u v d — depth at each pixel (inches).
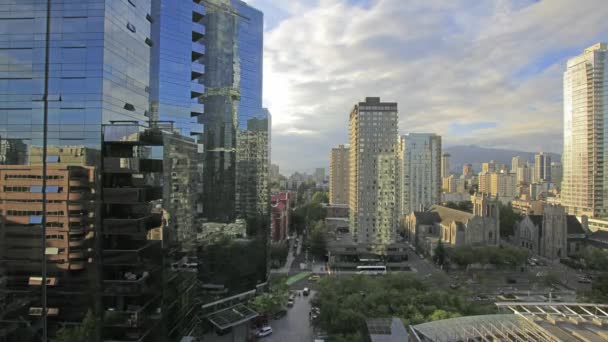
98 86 2004.2
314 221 7672.2
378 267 5452.8
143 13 2439.7
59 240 1956.2
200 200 3892.7
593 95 7765.8
